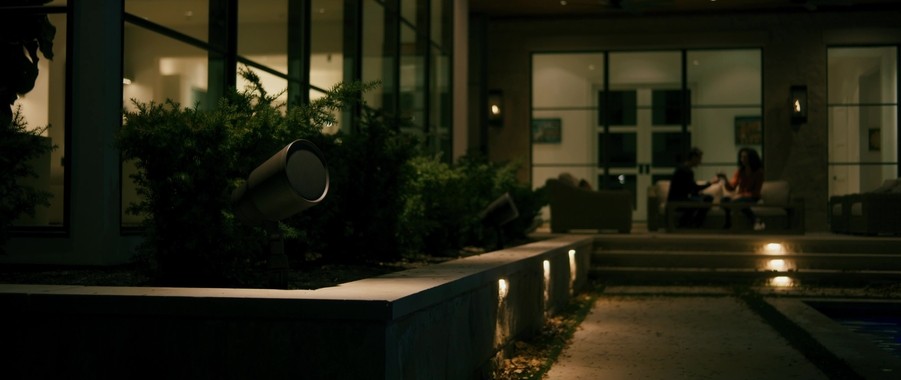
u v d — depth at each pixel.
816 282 12.80
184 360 3.93
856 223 15.16
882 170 20.59
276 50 9.99
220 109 5.55
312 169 4.38
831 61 20.83
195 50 8.31
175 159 5.33
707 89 21.30
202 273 5.46
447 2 18.05
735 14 20.89
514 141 21.67
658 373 6.10
